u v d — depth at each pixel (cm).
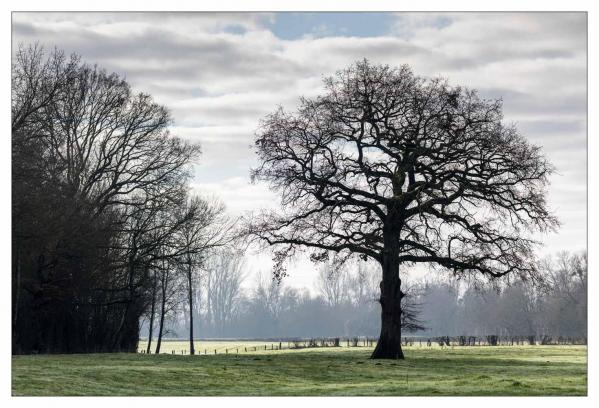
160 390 3697
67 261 6575
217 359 5659
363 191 6031
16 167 5819
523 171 5728
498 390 3691
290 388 3912
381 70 5869
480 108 5822
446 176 5859
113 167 7381
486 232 5847
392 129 5884
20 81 6431
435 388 3812
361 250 6028
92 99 7306
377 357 6034
